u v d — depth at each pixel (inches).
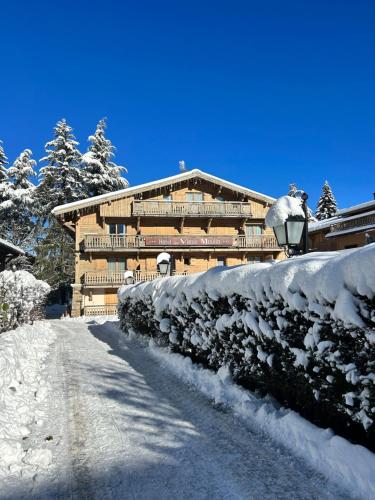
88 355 329.4
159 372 254.5
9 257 698.8
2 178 1539.1
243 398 174.6
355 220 1013.2
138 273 1143.0
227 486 115.9
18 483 119.5
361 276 103.7
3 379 187.9
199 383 211.3
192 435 152.3
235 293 176.1
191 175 1187.3
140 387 222.4
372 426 110.0
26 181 1523.1
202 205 1192.2
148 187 1161.4
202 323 217.3
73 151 1494.8
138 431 158.2
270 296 146.2
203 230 1227.9
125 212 1162.6
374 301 102.9
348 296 108.2
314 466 121.4
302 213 205.3
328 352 119.7
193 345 243.9
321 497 107.4
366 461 107.2
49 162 1502.2
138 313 395.9
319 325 122.0
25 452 138.0
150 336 351.6
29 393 205.0
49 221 1453.0
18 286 392.5
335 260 118.3
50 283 1237.7
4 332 307.7
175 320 272.4
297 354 133.1
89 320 878.4
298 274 130.6
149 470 127.0
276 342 149.3
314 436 127.8
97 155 1549.0
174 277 289.4
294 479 117.1
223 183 1208.8
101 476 124.0
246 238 1211.2
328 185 2130.9
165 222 1206.3
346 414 119.6
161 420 169.3
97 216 1163.9
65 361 301.7
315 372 128.7
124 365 284.4
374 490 102.2
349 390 115.0
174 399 197.0
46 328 522.9
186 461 132.0
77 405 192.4
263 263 168.6
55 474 125.4
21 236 1450.5
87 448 144.0
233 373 192.7
